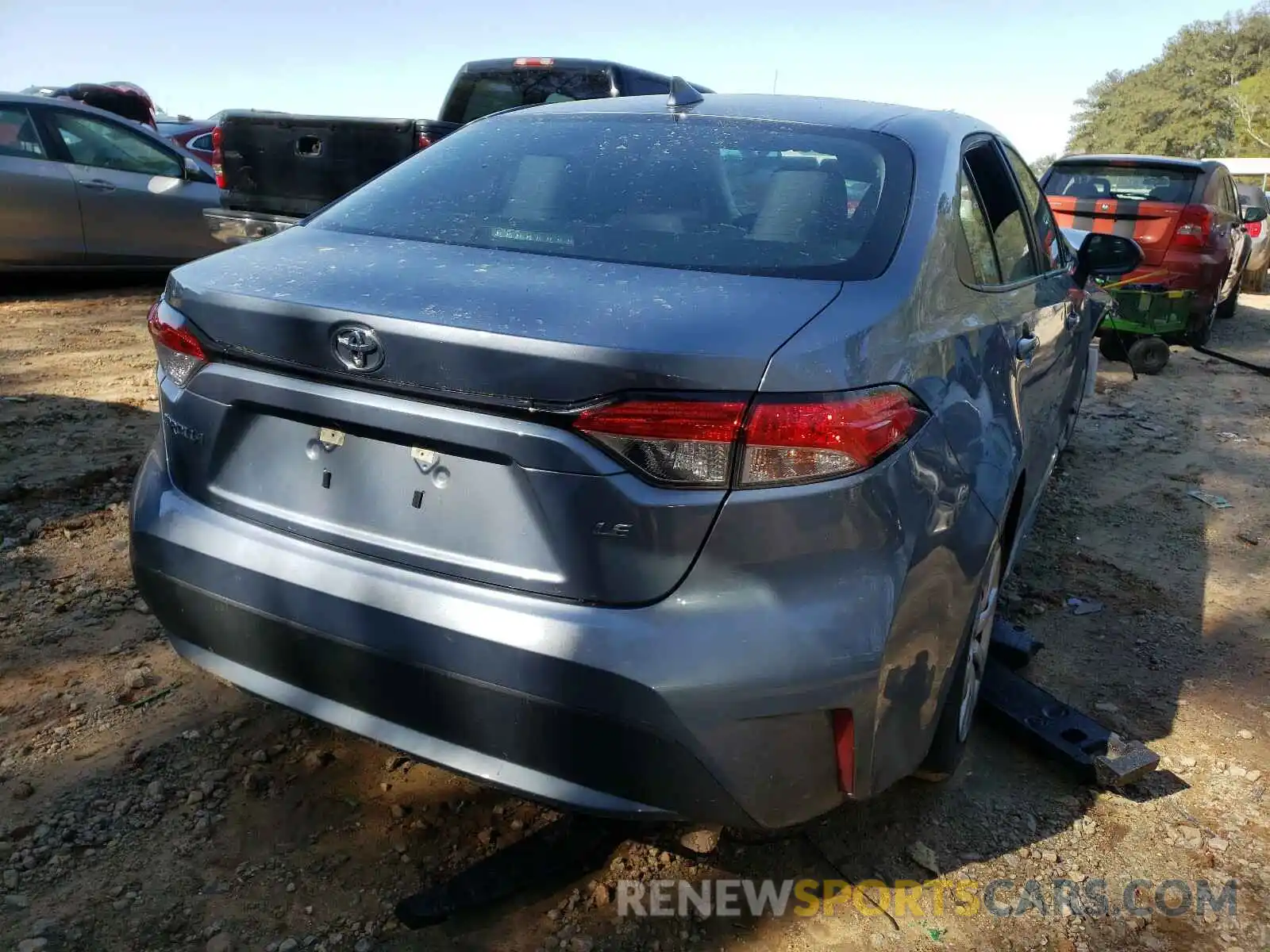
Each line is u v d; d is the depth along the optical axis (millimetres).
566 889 2223
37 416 5141
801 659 1776
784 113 2764
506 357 1752
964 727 2564
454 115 8281
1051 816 2568
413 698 1931
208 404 2133
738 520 1736
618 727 1769
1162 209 8039
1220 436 6223
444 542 1909
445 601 1867
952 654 2178
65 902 2098
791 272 2127
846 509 1800
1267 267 14352
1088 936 2186
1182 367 8297
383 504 1969
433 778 2551
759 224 2318
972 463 2199
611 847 2322
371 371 1875
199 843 2287
